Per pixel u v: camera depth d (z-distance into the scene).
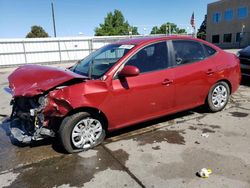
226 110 5.23
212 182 2.82
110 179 2.97
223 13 41.44
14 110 4.04
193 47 4.61
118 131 4.35
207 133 4.12
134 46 3.99
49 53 25.23
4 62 23.28
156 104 4.12
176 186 2.79
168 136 4.07
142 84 3.88
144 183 2.87
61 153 3.66
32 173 3.18
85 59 4.73
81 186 2.87
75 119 3.50
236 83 5.25
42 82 3.50
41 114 3.37
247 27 37.56
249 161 3.23
